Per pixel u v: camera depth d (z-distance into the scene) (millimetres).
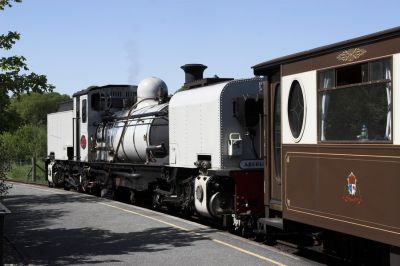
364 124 6527
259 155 11047
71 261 7914
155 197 14367
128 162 16531
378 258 7289
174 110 12938
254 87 11188
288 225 8484
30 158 39531
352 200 6695
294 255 8500
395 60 6027
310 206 7621
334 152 7078
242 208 10398
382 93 6234
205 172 11414
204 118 11469
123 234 10039
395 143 5996
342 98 6953
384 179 6156
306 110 7746
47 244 9195
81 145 19938
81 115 19844
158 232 10180
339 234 7777
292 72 8164
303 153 7816
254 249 8570
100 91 19109
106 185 17719
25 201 15828
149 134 14375
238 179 10422
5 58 9398
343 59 6930
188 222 11375
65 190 20312
